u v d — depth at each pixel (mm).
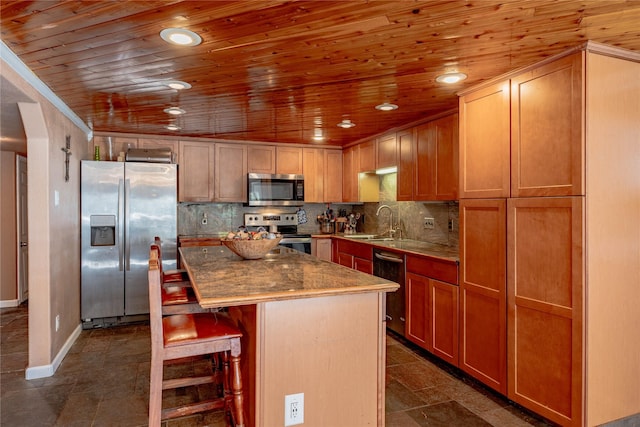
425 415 2279
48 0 1519
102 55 2109
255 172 4949
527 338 2219
